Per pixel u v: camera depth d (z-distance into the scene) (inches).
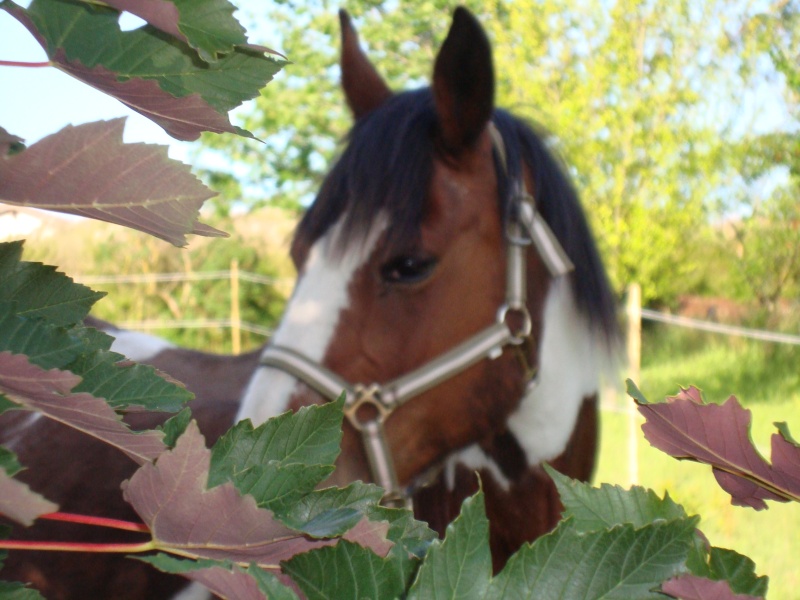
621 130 336.8
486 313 71.0
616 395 85.2
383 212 67.0
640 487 22.7
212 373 91.1
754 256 374.6
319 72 361.1
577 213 79.0
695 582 18.7
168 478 17.5
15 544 19.1
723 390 309.9
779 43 350.6
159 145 16.7
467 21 66.6
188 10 17.6
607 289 80.3
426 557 18.3
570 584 19.0
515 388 73.1
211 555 18.9
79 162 16.6
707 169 339.0
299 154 360.8
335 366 66.6
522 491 78.9
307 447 21.9
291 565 18.9
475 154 71.3
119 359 20.7
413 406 69.4
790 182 366.3
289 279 398.3
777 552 164.1
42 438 79.0
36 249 418.3
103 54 17.8
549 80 350.9
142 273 458.9
